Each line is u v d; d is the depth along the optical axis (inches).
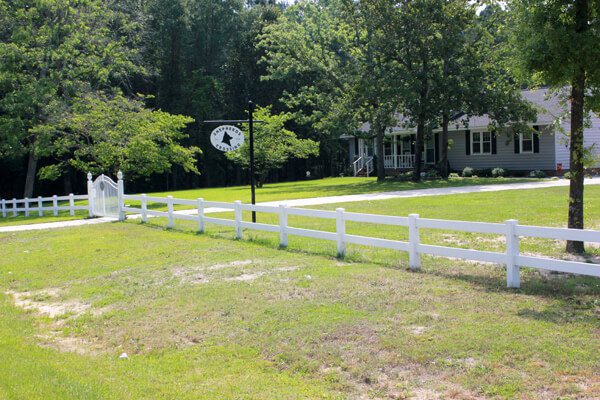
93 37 1444.4
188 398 217.3
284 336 278.7
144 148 1198.9
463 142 1526.8
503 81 1198.3
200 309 337.1
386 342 256.7
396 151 1728.6
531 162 1376.7
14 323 346.9
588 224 545.3
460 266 401.4
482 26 1221.1
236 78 2174.0
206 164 2118.6
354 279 375.6
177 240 605.6
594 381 205.8
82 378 240.8
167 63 1964.8
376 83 1224.8
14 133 1295.5
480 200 812.0
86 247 599.2
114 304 374.3
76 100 1326.3
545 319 270.8
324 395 214.7
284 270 422.0
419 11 1212.5
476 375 217.2
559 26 394.9
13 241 701.9
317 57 1435.8
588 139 1254.9
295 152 1557.6
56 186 1962.4
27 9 1397.6
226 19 2084.2
